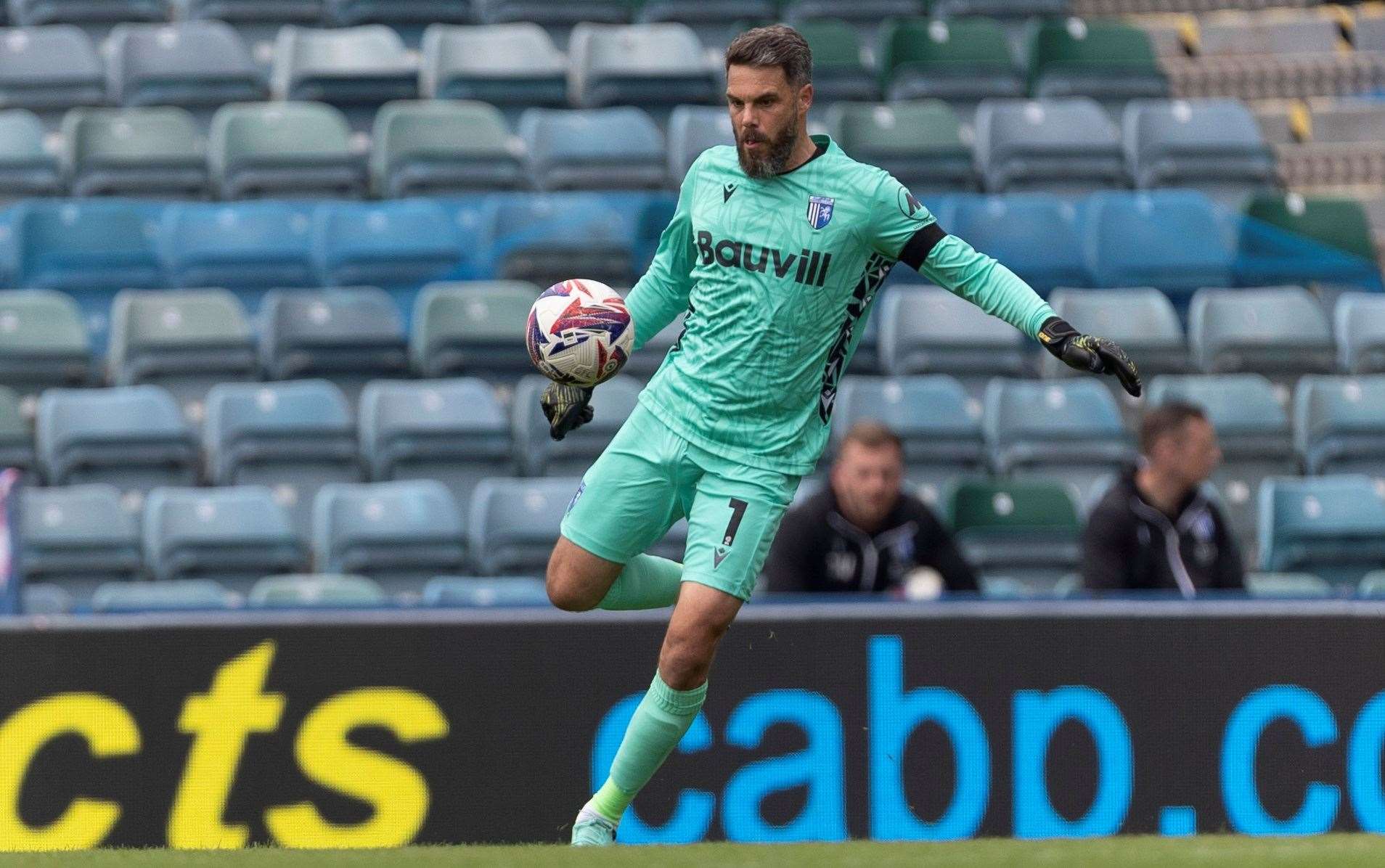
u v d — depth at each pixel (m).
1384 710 21.66
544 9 45.84
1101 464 32.12
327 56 43.09
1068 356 13.86
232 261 36.72
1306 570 29.64
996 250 37.78
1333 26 48.59
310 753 20.95
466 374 33.81
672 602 16.39
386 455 31.19
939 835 21.19
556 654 21.20
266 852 12.80
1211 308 36.25
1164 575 24.06
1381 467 32.84
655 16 46.19
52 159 39.12
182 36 43.28
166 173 38.97
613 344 15.55
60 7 45.25
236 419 31.53
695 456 15.23
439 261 37.00
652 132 40.69
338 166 39.19
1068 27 45.56
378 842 20.88
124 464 30.91
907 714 21.30
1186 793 21.42
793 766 21.16
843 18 46.69
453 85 42.31
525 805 21.02
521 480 31.22
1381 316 36.56
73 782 20.75
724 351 15.09
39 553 28.53
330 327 34.44
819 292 14.90
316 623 21.09
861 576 23.58
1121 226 38.44
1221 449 32.31
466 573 29.16
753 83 14.55
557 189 39.53
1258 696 21.56
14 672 20.80
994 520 29.08
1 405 31.69
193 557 28.64
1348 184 44.62
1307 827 21.52
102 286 36.66
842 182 14.84
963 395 33.38
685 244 15.85
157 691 20.91
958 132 40.75
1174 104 43.06
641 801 21.00
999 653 21.39
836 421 32.28
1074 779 21.34
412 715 21.06
